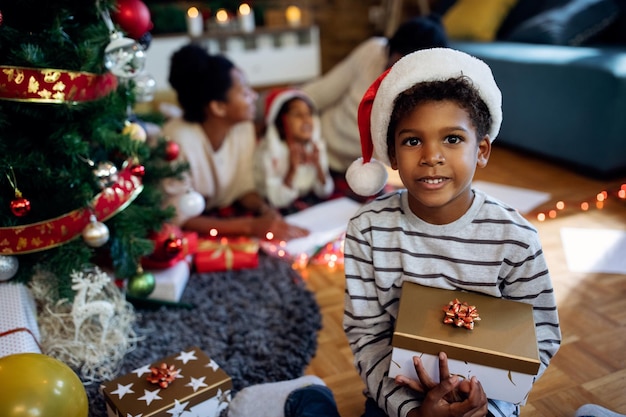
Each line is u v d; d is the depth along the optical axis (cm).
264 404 103
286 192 189
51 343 116
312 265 160
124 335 124
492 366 72
